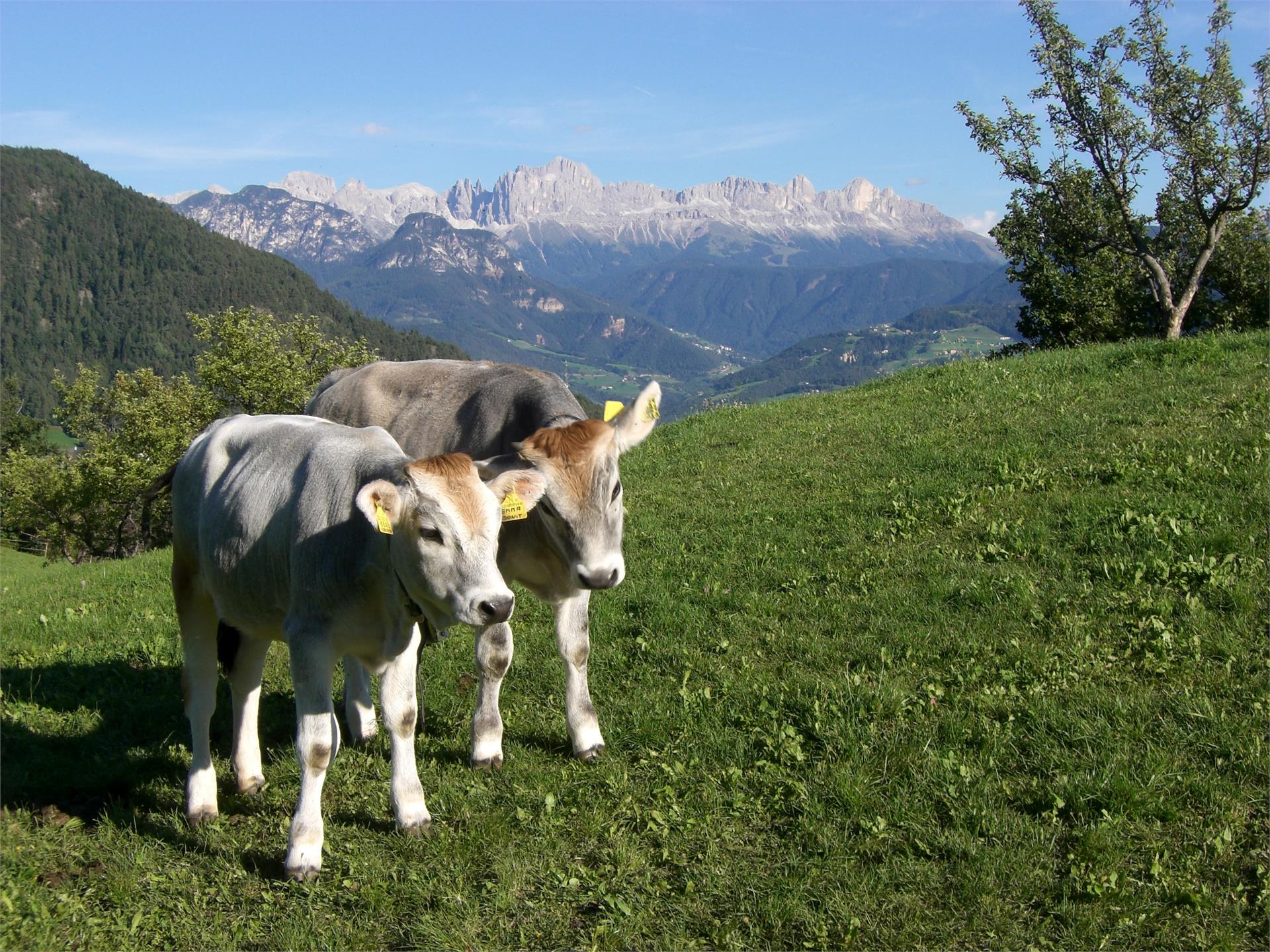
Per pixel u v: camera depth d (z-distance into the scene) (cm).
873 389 974
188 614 362
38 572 924
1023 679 402
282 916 313
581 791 361
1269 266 1869
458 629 499
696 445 842
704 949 298
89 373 2816
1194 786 336
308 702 323
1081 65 1780
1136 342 957
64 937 306
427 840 338
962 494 577
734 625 470
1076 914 299
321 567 324
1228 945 287
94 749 404
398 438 429
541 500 351
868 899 309
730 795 354
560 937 304
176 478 372
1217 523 485
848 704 393
